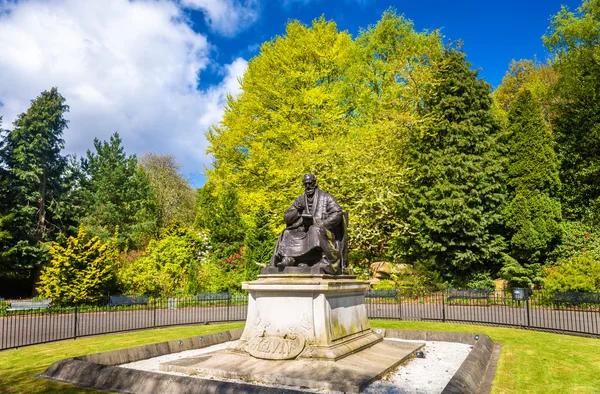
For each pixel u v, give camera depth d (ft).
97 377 23.65
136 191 133.18
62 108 112.98
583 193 82.53
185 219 154.81
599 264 60.95
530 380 24.72
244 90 110.11
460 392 19.38
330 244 29.22
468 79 78.43
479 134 75.66
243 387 19.02
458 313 57.26
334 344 26.14
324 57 95.96
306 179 31.19
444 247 72.84
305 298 26.43
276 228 85.56
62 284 67.05
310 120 94.02
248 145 101.30
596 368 27.50
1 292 103.91
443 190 72.90
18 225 99.30
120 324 52.95
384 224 81.87
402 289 71.15
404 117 77.92
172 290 78.84
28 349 36.11
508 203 76.59
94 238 71.46
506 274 70.49
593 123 81.61
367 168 77.46
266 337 26.81
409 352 30.73
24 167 105.40
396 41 106.42
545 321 49.37
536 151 75.72
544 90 103.30
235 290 82.23
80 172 127.65
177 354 33.14
